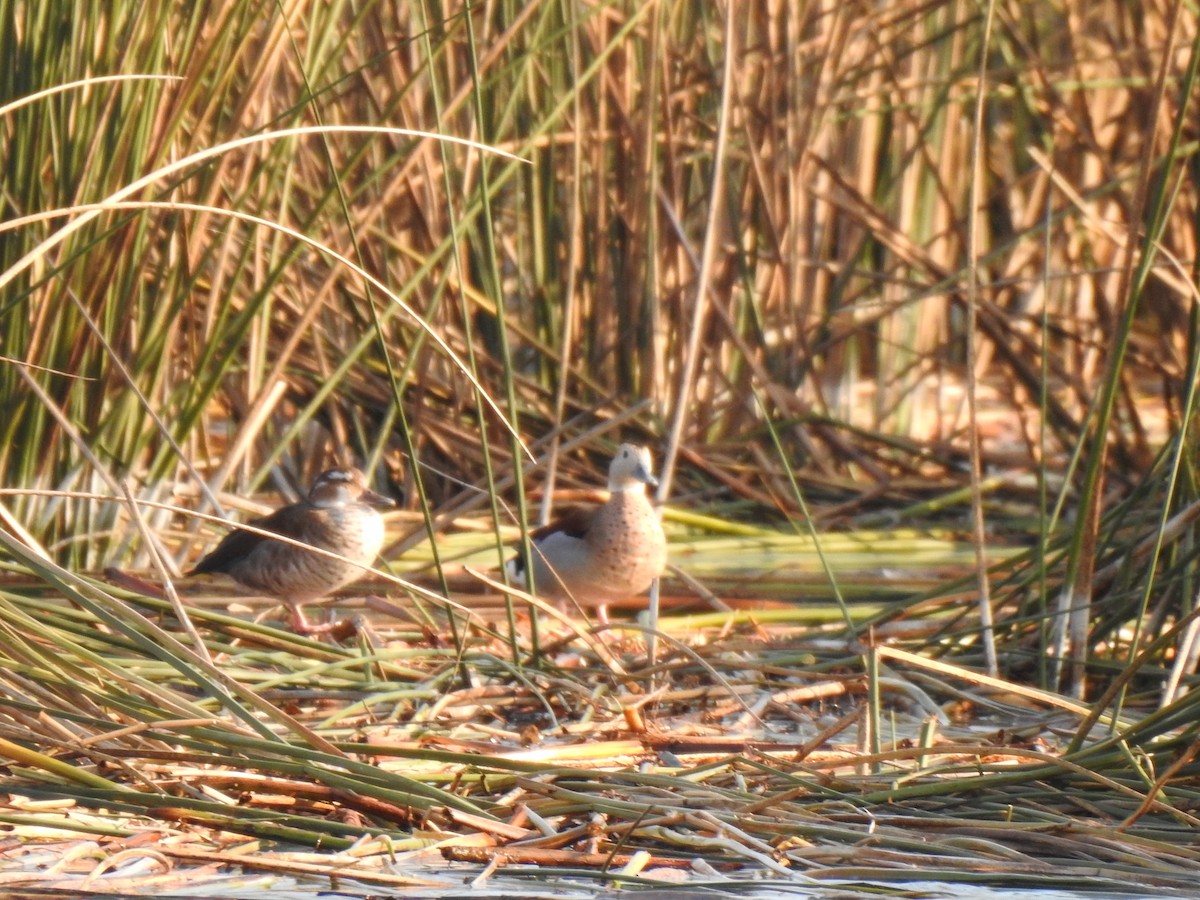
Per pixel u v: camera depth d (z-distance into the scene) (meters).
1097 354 17.22
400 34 13.47
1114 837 6.66
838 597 9.96
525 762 7.25
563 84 14.38
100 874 6.30
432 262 11.84
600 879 6.38
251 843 6.67
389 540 12.55
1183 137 14.96
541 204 14.63
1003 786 7.26
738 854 6.57
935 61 17.62
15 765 7.11
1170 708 7.26
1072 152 18.09
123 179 10.45
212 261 12.56
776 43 14.98
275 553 10.08
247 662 9.12
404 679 9.24
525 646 10.20
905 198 17.80
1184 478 9.93
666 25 14.30
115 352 10.82
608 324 14.68
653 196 14.01
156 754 7.02
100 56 10.37
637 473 10.55
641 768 7.67
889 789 7.25
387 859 6.54
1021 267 18.78
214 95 10.55
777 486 14.82
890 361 17.64
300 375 13.55
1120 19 17.03
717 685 9.35
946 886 6.32
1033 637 10.07
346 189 13.22
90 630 8.48
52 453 10.84
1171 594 9.51
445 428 13.77
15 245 10.43
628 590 10.73
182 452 11.38
